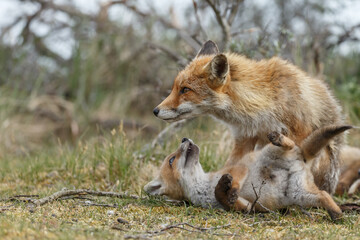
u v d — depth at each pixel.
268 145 8.23
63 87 26.20
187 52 16.81
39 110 23.86
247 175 8.58
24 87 25.77
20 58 25.33
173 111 9.09
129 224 7.46
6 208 8.16
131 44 25.14
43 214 7.79
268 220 8.01
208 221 7.77
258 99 8.88
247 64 9.38
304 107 8.98
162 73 24.62
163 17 24.45
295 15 23.38
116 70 25.66
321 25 22.02
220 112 9.18
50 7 25.72
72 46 25.77
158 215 8.21
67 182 11.44
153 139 13.88
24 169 12.60
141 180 11.27
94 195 9.48
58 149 14.64
